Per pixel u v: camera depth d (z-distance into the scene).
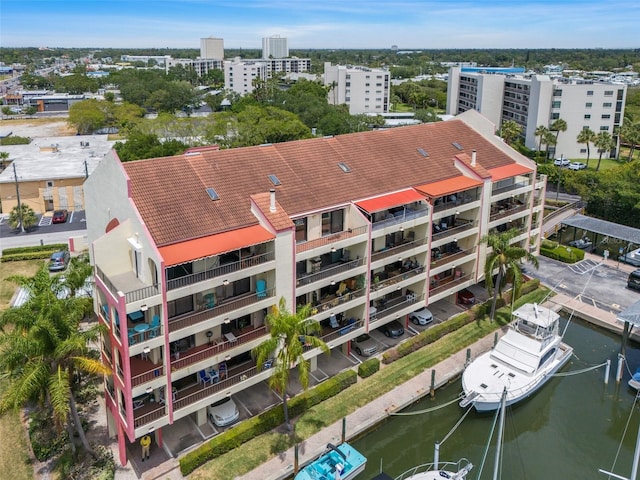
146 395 41.06
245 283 44.88
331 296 51.00
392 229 50.97
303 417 44.69
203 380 42.75
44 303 34.56
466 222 60.94
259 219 43.97
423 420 46.75
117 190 41.69
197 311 41.22
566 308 63.72
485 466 42.50
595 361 55.25
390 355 52.31
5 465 38.81
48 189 97.94
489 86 166.62
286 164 51.91
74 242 74.62
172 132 123.44
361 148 58.47
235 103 195.25
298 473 38.41
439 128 67.69
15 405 32.25
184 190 44.53
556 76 162.62
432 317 59.16
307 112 163.50
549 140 129.25
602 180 94.12
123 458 39.06
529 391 47.56
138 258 39.78
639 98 188.50
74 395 44.16
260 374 43.88
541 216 71.12
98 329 36.56
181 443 41.56
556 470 42.06
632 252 76.62
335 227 50.62
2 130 167.38
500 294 63.69
